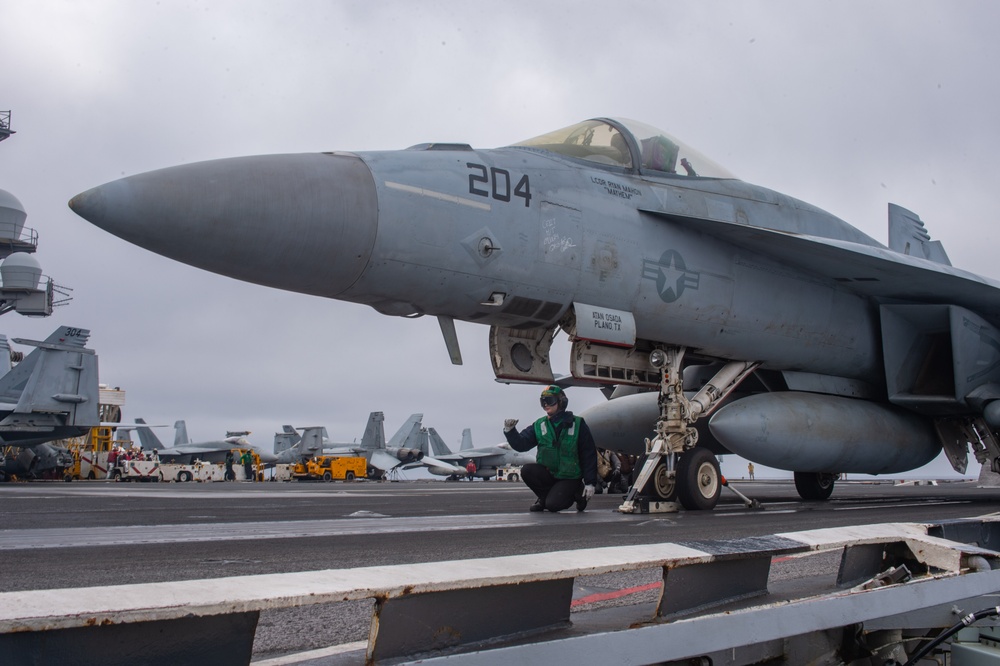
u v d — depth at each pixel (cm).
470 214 753
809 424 1020
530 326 849
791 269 1048
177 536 526
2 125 3747
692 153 1029
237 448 5609
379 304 757
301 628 274
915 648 237
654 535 562
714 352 992
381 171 715
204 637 138
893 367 1131
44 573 348
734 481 4556
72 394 3134
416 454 5509
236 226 621
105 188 586
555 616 201
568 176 855
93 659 125
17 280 3647
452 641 172
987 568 263
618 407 1275
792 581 321
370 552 435
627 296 866
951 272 1042
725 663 186
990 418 1098
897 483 4091
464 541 501
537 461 837
